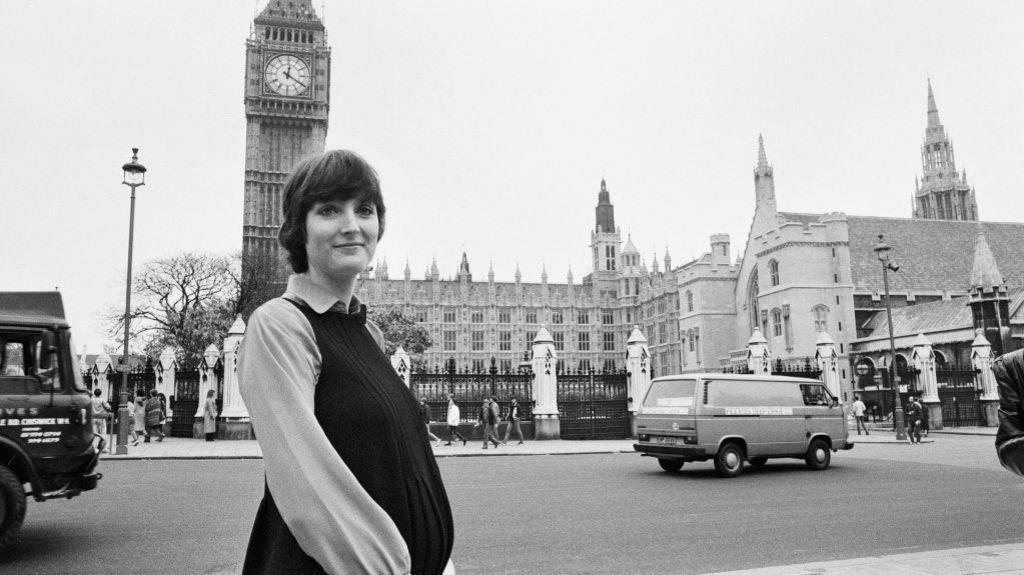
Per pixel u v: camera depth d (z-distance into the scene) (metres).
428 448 1.89
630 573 6.59
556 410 27.55
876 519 9.45
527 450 22.33
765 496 11.70
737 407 15.05
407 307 97.38
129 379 31.41
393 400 1.75
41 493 8.03
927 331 47.31
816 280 54.81
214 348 28.25
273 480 1.43
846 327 54.28
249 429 26.11
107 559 7.29
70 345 8.62
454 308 100.06
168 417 30.02
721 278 67.19
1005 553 6.84
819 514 9.86
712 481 13.95
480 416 27.12
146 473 15.49
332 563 1.39
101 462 18.36
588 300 106.31
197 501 11.26
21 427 8.03
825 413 16.25
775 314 56.91
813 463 15.89
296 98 94.50
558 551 7.54
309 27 98.00
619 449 22.52
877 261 59.78
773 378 15.91
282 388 1.50
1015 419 3.52
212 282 54.31
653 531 8.63
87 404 8.63
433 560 1.75
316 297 1.81
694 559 7.15
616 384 28.97
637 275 106.25
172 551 7.65
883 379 48.72
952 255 61.88
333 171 1.83
